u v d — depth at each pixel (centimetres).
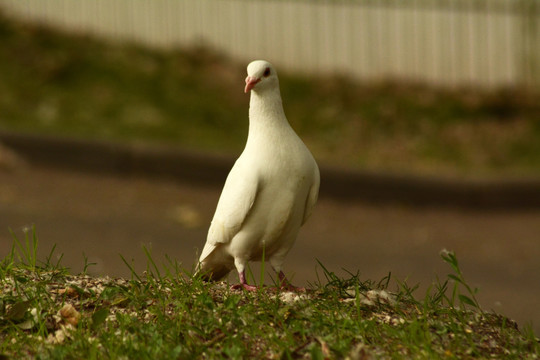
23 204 1282
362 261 1177
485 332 558
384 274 1122
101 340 505
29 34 1955
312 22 1917
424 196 1468
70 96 1744
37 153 1499
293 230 632
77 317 538
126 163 1494
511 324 584
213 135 1659
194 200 1402
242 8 1947
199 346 502
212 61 1953
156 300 567
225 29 1969
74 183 1420
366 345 515
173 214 1317
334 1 1903
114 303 562
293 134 628
